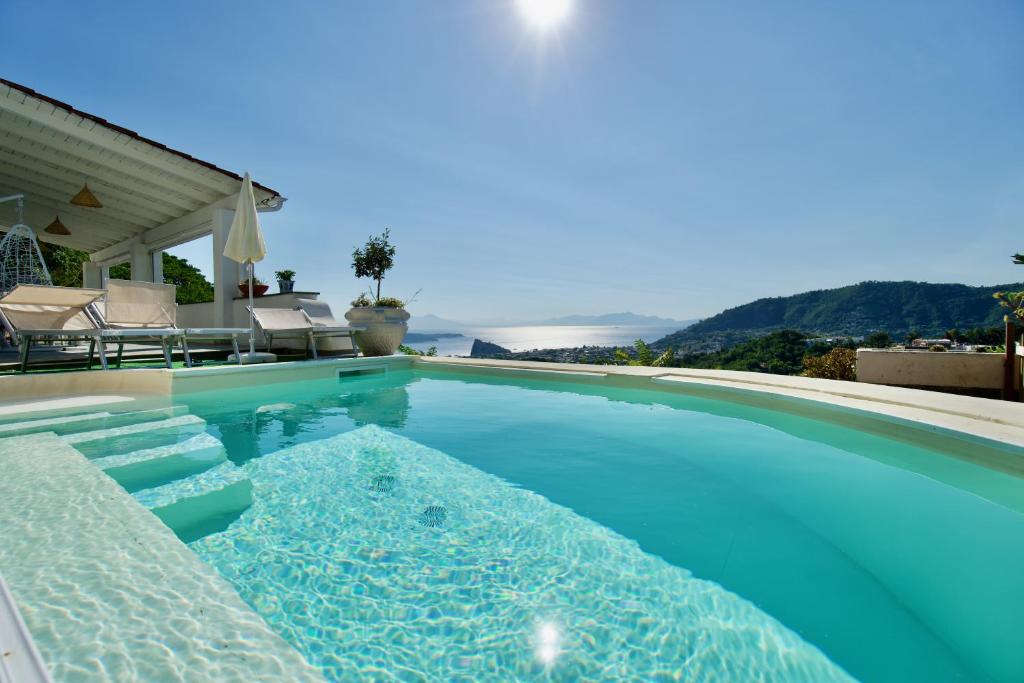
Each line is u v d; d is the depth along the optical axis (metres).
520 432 3.53
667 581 1.57
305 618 1.35
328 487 2.39
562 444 3.21
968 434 2.36
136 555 1.15
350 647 1.23
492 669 1.16
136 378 4.53
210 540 1.82
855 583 1.56
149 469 2.60
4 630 0.76
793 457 2.93
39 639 0.80
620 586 1.54
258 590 1.49
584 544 1.82
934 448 2.56
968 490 2.33
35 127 6.91
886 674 1.18
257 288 8.32
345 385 5.77
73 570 1.07
